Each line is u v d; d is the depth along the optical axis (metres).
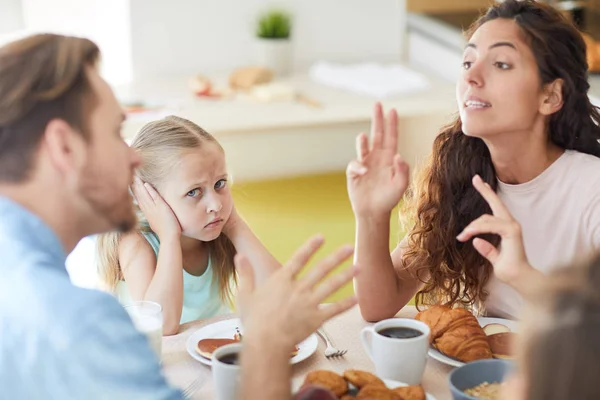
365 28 3.96
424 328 1.33
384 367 1.31
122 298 1.83
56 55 1.05
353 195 1.54
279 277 1.11
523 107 1.51
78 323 0.97
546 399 0.75
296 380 1.35
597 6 3.58
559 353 0.74
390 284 1.58
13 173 1.04
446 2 3.96
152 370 1.00
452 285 1.69
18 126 1.02
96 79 1.07
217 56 3.80
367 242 1.55
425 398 1.22
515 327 1.50
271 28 3.70
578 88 1.56
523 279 1.31
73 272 2.71
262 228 2.97
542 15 1.53
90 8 3.85
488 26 1.54
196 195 1.71
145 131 1.75
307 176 3.49
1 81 1.03
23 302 0.99
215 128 3.04
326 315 1.08
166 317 1.57
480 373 1.23
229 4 3.74
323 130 3.61
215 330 1.52
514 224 1.33
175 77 3.72
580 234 1.57
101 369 0.97
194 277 1.84
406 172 1.51
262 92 3.35
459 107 1.58
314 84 3.60
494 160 1.61
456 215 1.66
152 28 3.69
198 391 1.33
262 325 1.07
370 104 3.31
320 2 3.87
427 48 3.83
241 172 3.55
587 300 0.74
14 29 3.97
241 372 1.07
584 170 1.57
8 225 1.03
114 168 1.08
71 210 1.07
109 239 1.76
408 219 1.78
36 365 0.98
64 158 1.03
